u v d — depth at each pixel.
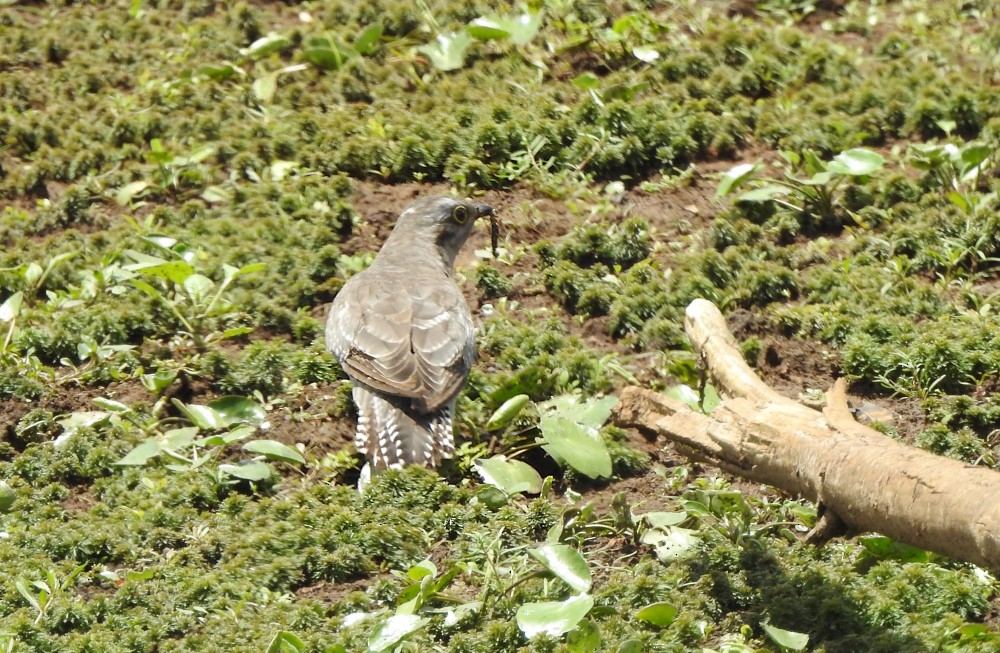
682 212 14.88
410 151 15.62
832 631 9.08
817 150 15.71
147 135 16.27
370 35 17.77
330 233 14.38
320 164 15.68
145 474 11.05
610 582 9.56
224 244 14.27
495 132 15.73
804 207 14.72
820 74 17.16
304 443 11.68
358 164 15.63
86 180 15.35
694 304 10.71
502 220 14.83
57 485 10.89
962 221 14.12
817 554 9.88
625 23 17.61
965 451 11.18
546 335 12.88
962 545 8.06
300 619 9.32
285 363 12.51
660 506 10.76
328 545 10.14
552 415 11.52
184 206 14.91
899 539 8.53
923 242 13.97
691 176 15.30
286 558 9.93
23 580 9.52
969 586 9.38
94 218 14.93
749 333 12.96
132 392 12.22
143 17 19.05
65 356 12.72
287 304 13.64
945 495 8.13
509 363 12.64
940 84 16.33
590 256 14.26
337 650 8.78
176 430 11.39
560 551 9.22
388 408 11.16
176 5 19.38
